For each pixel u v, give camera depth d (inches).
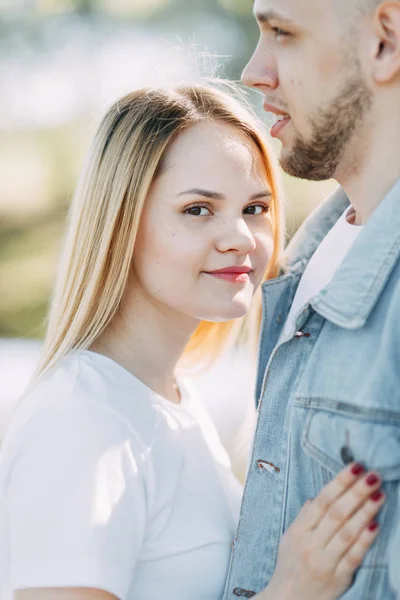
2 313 447.8
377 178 66.0
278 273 81.7
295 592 60.8
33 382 74.0
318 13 63.4
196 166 70.4
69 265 74.9
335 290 64.4
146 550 67.4
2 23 648.4
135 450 66.9
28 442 66.9
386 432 58.2
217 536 70.2
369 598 58.6
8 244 510.0
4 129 629.0
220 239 70.7
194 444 73.2
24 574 62.0
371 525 58.5
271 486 68.5
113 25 639.1
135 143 71.3
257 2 66.9
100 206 72.8
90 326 73.5
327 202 81.0
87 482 63.2
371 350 61.0
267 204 75.2
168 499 68.0
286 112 67.7
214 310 71.7
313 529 60.4
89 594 61.0
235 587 68.8
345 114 64.7
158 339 75.4
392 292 61.7
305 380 64.4
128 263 72.2
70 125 623.2
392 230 63.1
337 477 59.4
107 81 641.6
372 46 62.7
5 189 549.0
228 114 72.6
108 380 70.4
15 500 64.4
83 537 61.4
